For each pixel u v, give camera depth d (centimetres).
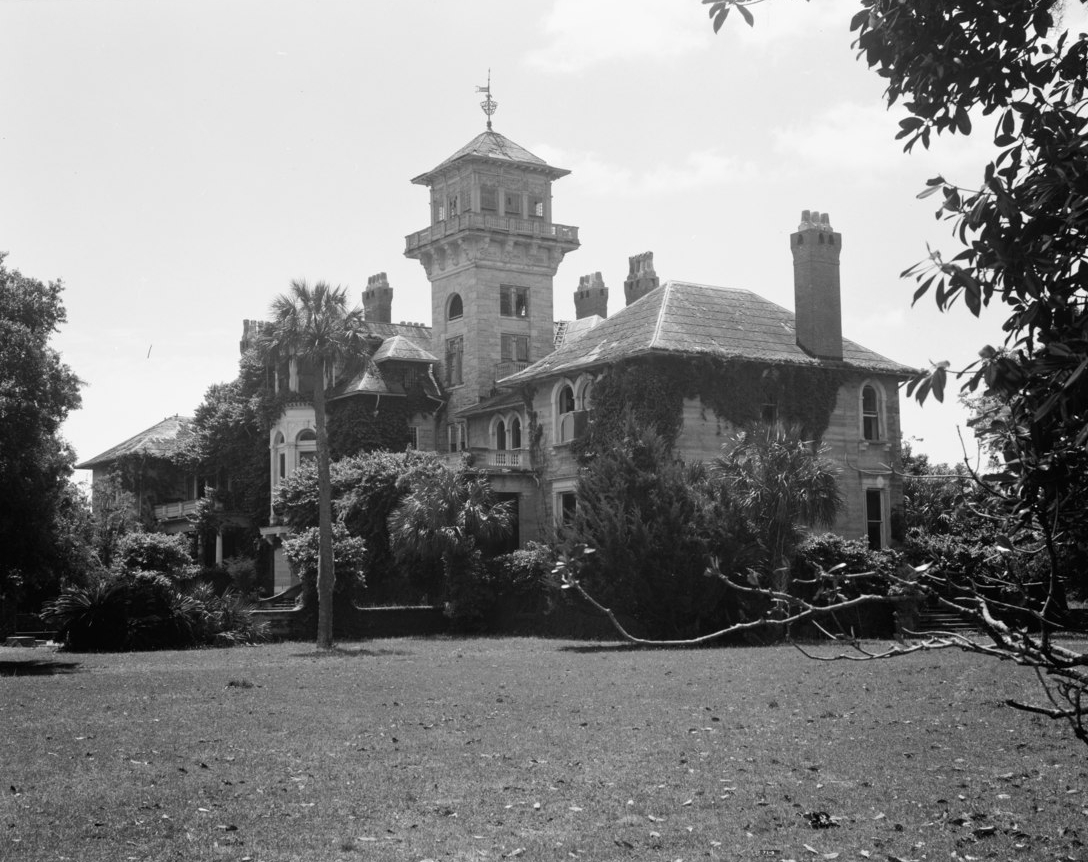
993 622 658
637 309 5678
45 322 3916
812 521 4388
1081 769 1585
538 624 5091
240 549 7300
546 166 7194
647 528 4225
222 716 2241
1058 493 614
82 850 1166
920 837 1220
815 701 2370
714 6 672
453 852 1162
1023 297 641
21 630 5725
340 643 4803
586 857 1141
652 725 2034
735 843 1195
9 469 3581
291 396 6744
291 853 1155
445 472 5253
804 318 5547
